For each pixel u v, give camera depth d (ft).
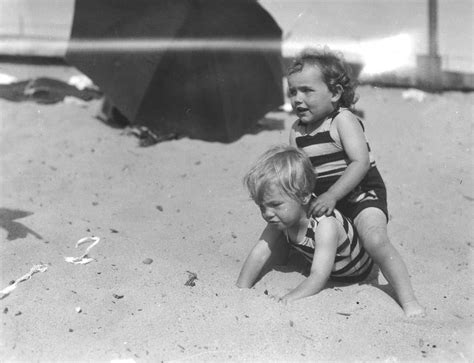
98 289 9.52
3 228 11.46
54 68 22.09
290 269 10.28
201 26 16.11
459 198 13.41
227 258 10.75
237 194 13.33
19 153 15.15
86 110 18.13
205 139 16.38
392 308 9.09
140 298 9.28
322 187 9.87
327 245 9.32
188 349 8.14
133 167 14.67
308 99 9.61
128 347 8.20
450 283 10.02
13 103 18.31
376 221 9.50
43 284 9.57
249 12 16.63
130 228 11.75
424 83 20.75
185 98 16.15
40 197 13.00
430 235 11.76
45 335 8.46
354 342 8.32
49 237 11.21
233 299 9.23
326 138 9.71
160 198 13.16
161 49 15.88
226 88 16.19
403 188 13.79
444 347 8.29
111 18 16.11
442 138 16.60
